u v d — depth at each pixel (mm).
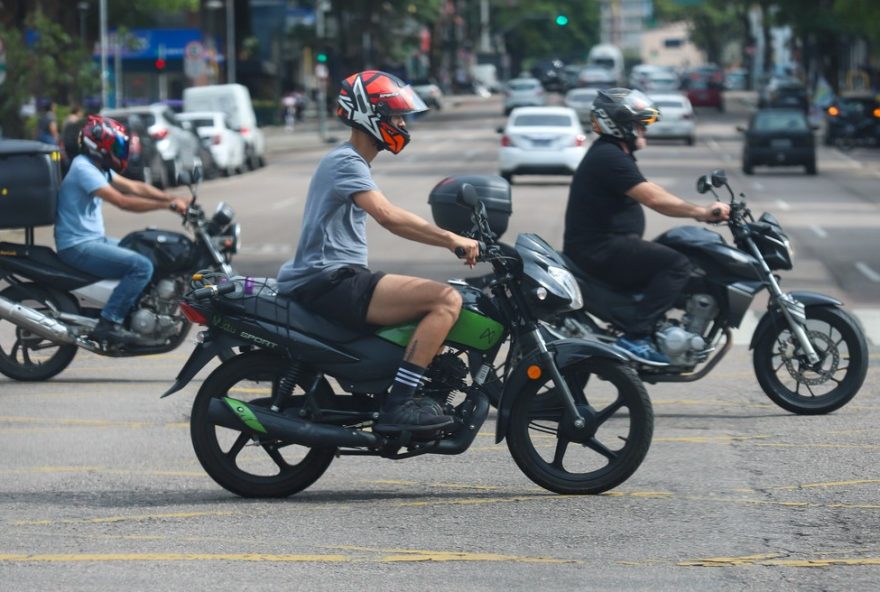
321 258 22625
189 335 43562
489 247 22516
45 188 33719
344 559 19562
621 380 23219
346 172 22406
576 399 23531
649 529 21141
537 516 21969
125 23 158000
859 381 30609
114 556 19750
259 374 23031
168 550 20078
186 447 27562
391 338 22594
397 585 18328
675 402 32406
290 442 22719
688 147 172875
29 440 28219
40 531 21172
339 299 22469
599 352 23172
